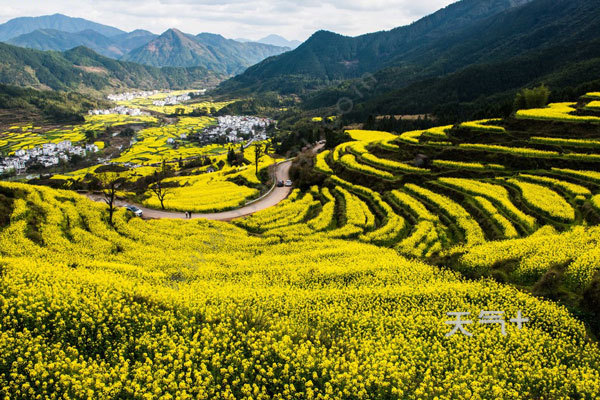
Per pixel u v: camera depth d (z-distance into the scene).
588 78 162.50
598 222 43.41
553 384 21.02
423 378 20.86
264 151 155.25
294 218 59.81
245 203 72.38
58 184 89.12
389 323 27.25
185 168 149.38
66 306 22.94
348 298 31.36
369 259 41.34
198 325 23.88
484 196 54.81
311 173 80.12
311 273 37.41
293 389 18.44
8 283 24.88
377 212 58.94
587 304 27.52
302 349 21.27
